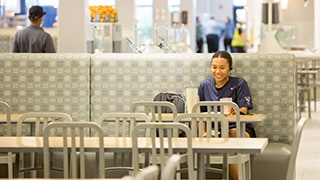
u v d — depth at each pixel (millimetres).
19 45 9359
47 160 5184
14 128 8188
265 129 8156
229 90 7617
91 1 14203
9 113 6520
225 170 6086
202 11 25391
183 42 11273
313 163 9203
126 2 13180
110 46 9414
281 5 18641
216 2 25562
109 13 9625
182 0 16922
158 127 5133
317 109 15273
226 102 6504
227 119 6371
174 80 8250
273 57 8133
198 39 23484
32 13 9312
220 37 24453
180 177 6434
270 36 11562
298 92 13570
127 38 9453
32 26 9352
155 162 5230
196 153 5461
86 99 8305
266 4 13516
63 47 9312
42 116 6113
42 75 8312
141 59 8273
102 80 8305
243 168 6461
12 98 8336
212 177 7262
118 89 8297
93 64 8305
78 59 8297
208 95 7684
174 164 3463
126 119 6219
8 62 8328
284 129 8133
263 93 8156
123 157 6406
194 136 6094
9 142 5582
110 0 14234
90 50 9492
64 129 5121
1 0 15430
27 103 8328
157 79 8273
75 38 9281
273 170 7441
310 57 14258
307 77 13828
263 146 5430
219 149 5270
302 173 8547
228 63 7633
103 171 5207
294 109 8156
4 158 6270
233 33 24031
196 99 7371
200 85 7773
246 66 8156
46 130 5129
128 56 8289
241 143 5523
